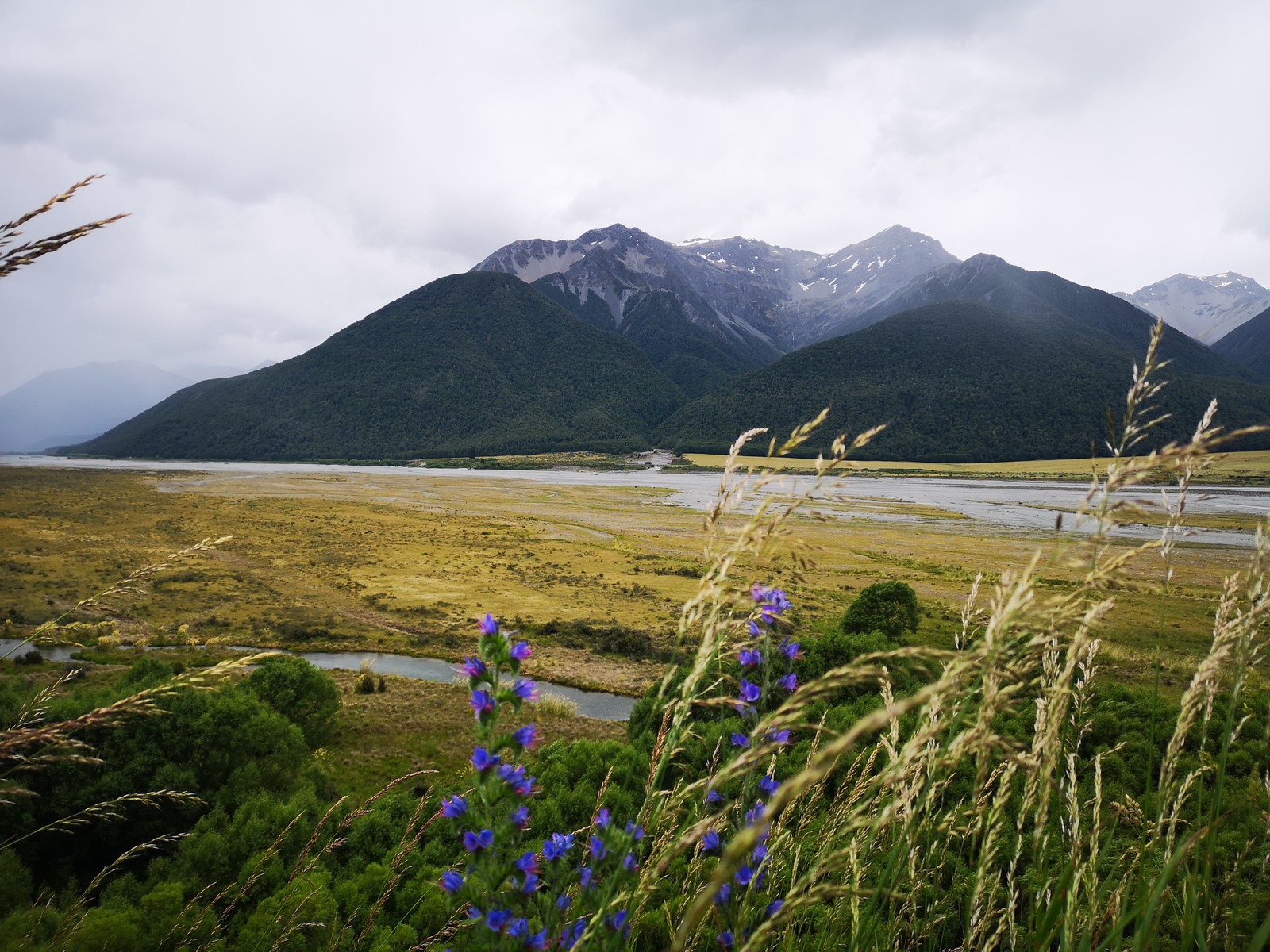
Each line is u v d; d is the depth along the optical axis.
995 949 2.16
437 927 5.57
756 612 1.45
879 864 2.03
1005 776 1.67
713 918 2.15
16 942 5.48
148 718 10.75
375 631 31.92
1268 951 1.88
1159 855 1.86
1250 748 5.42
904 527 69.44
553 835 1.52
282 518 71.94
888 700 1.66
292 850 8.20
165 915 6.10
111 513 72.69
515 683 1.52
